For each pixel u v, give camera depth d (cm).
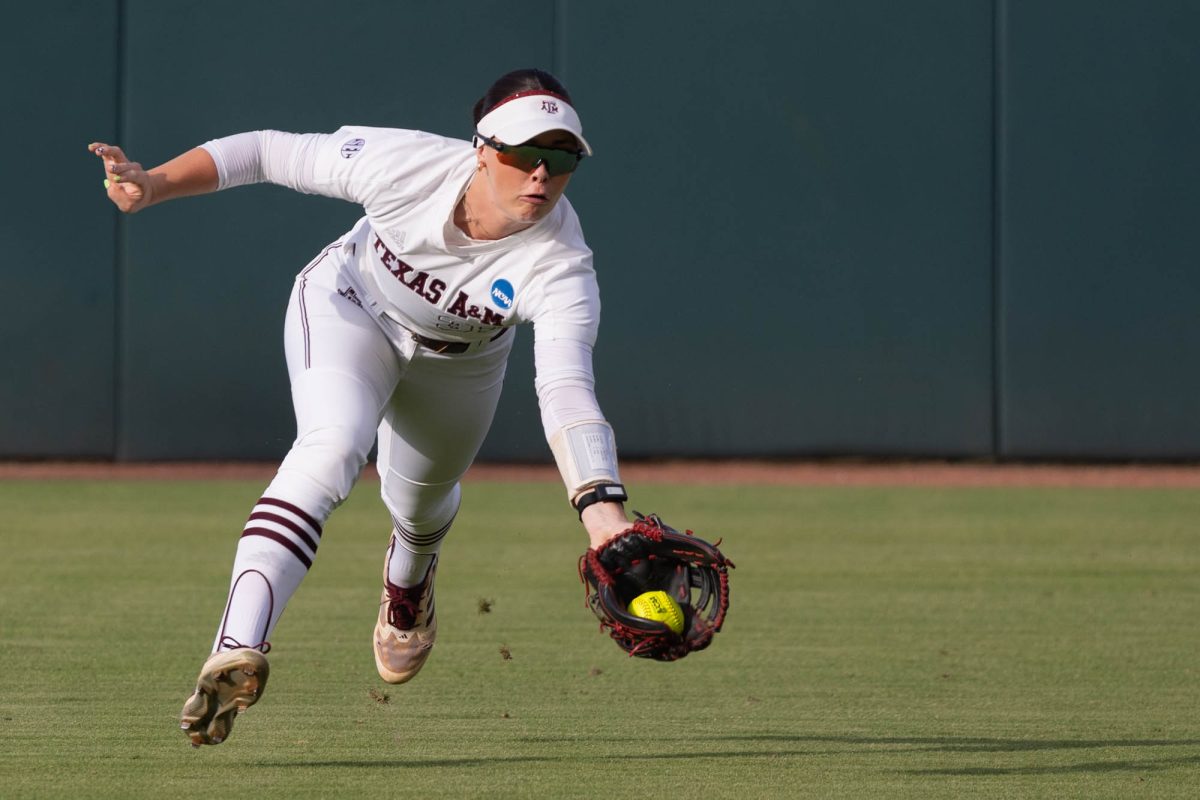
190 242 4362
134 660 1852
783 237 4409
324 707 1602
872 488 4128
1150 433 4434
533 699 1661
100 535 3142
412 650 1630
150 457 4397
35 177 4334
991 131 4394
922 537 3234
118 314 4372
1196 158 4394
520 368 4447
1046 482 4250
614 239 4412
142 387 4384
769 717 1568
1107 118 4394
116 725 1478
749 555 2958
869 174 4400
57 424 4394
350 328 1332
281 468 1239
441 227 1251
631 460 4472
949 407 4431
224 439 4403
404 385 1412
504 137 1191
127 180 1220
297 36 4359
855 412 4434
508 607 2342
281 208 4369
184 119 4350
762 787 1248
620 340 4425
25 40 4322
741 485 4178
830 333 4422
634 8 4381
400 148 1283
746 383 4428
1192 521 3512
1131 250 4406
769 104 4394
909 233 4406
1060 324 4416
